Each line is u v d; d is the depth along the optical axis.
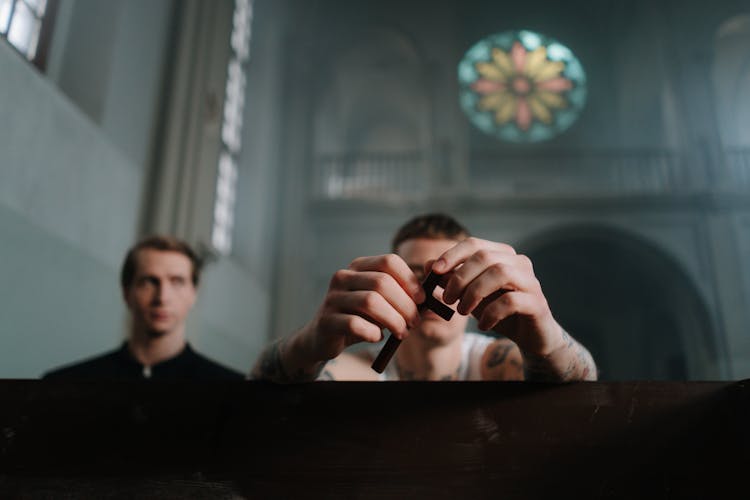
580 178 16.38
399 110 18.41
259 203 11.38
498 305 0.86
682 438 0.87
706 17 14.42
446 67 15.05
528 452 0.86
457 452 0.86
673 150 13.94
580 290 17.41
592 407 0.88
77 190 5.47
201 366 3.14
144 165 6.85
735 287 12.42
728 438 0.86
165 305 3.04
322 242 13.12
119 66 6.33
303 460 0.87
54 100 5.20
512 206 13.23
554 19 17.69
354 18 15.50
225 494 0.86
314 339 0.94
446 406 0.89
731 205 12.90
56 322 5.05
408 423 0.88
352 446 0.87
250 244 11.02
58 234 5.15
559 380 0.99
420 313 0.92
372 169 14.09
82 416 0.90
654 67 15.00
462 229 1.68
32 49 5.43
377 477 0.86
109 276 5.97
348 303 0.89
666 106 14.45
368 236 13.09
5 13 5.04
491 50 17.28
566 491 0.85
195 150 7.61
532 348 0.93
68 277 5.25
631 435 0.87
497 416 0.88
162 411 0.90
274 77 13.10
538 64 17.25
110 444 0.88
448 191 13.29
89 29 6.25
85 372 2.96
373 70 16.81
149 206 6.88
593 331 17.47
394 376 1.66
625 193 13.12
